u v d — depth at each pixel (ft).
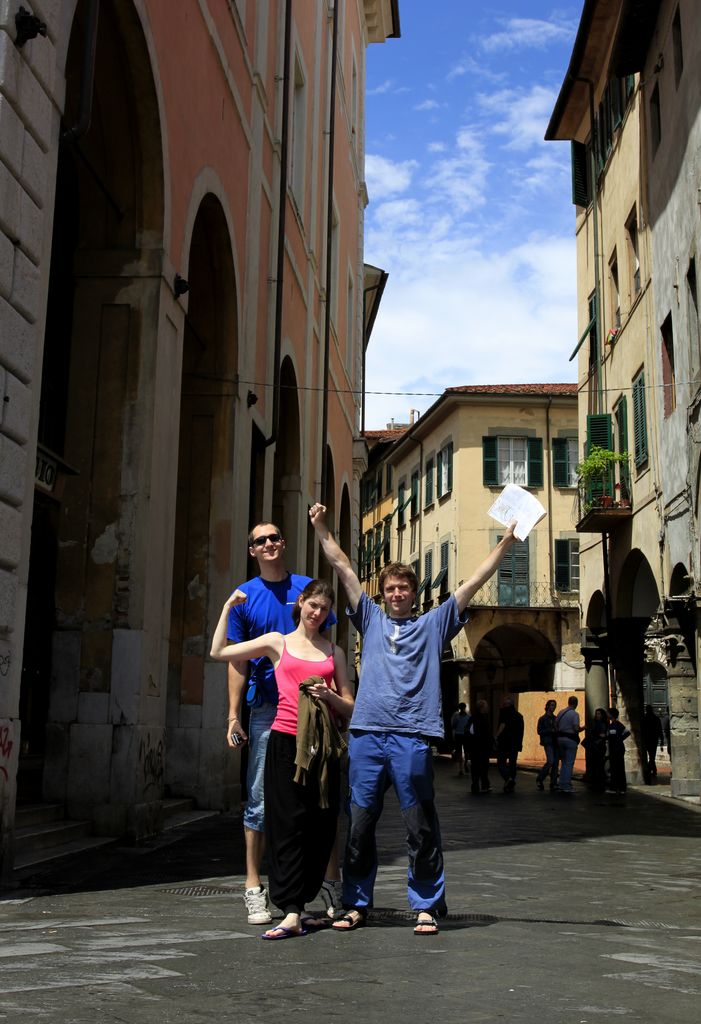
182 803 44.78
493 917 19.77
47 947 15.74
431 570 155.53
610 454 74.84
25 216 25.14
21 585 24.98
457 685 143.74
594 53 80.59
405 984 13.26
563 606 139.44
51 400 35.94
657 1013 11.96
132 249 37.11
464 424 145.79
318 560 87.30
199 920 18.76
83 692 34.60
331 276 92.53
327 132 87.56
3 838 23.67
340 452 100.99
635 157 72.02
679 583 62.13
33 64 25.34
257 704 18.42
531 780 89.76
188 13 41.11
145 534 35.55
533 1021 11.44
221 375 50.80
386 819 44.27
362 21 117.29
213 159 45.88
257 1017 11.35
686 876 28.63
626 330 74.43
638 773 77.36
